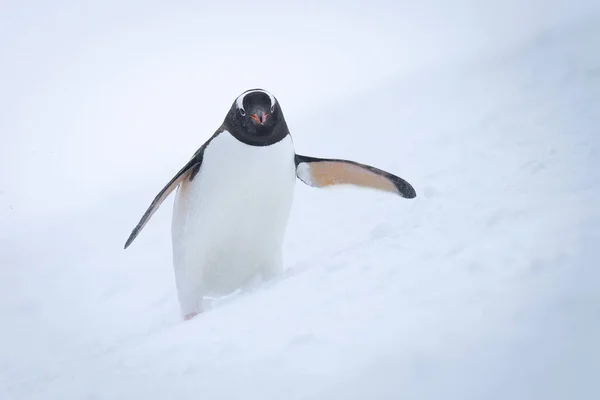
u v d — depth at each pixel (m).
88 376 10.98
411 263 10.98
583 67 27.72
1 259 30.72
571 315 7.44
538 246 9.80
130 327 20.00
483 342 7.55
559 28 36.72
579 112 21.14
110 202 37.19
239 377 8.88
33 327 21.81
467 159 20.92
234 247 15.54
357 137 32.09
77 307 23.06
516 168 16.41
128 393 9.57
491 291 8.80
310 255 19.34
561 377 6.56
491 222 11.84
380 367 7.82
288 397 7.98
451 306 8.78
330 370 8.23
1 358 19.39
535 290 8.33
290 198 15.58
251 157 14.88
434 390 7.05
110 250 28.70
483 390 6.78
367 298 10.12
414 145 26.41
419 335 8.23
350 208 22.31
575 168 14.07
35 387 11.91
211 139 15.58
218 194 15.12
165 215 31.88
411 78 40.31
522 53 34.41
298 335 9.46
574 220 10.48
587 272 8.31
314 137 34.91
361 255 12.23
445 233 12.11
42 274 27.56
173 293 21.62
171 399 8.95
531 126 21.55
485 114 26.34
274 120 14.88
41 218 42.19
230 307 12.03
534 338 7.27
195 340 10.78
